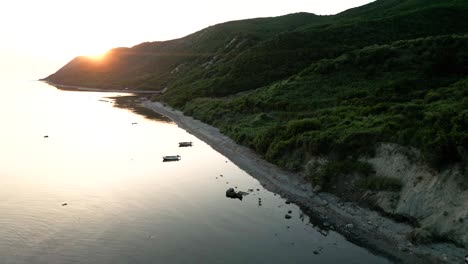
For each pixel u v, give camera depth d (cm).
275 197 3141
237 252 2186
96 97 13000
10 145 5194
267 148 4350
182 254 2153
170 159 4431
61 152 4791
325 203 2922
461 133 2559
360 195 2881
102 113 8738
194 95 9031
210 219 2669
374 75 5953
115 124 7144
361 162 3095
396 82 5231
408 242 2264
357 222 2589
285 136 4150
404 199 2586
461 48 5850
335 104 5194
